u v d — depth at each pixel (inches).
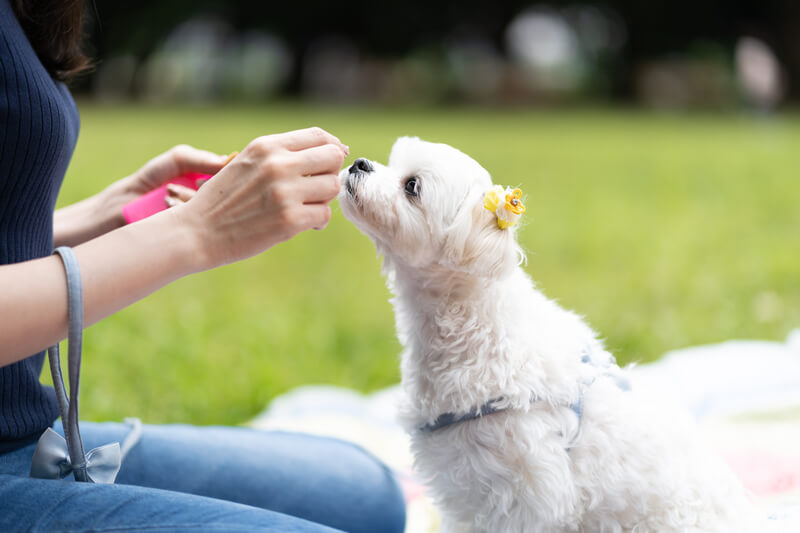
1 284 52.8
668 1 948.6
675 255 239.9
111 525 55.2
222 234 59.6
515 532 74.0
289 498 82.7
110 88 912.3
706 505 77.4
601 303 195.5
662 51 975.0
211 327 177.6
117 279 55.8
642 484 75.3
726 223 285.4
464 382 75.8
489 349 76.7
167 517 56.2
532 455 72.4
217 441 84.2
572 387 75.7
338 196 84.5
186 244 58.4
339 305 197.5
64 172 73.3
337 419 129.8
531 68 983.6
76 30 79.4
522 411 73.7
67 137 68.4
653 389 84.5
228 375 151.5
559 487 72.1
